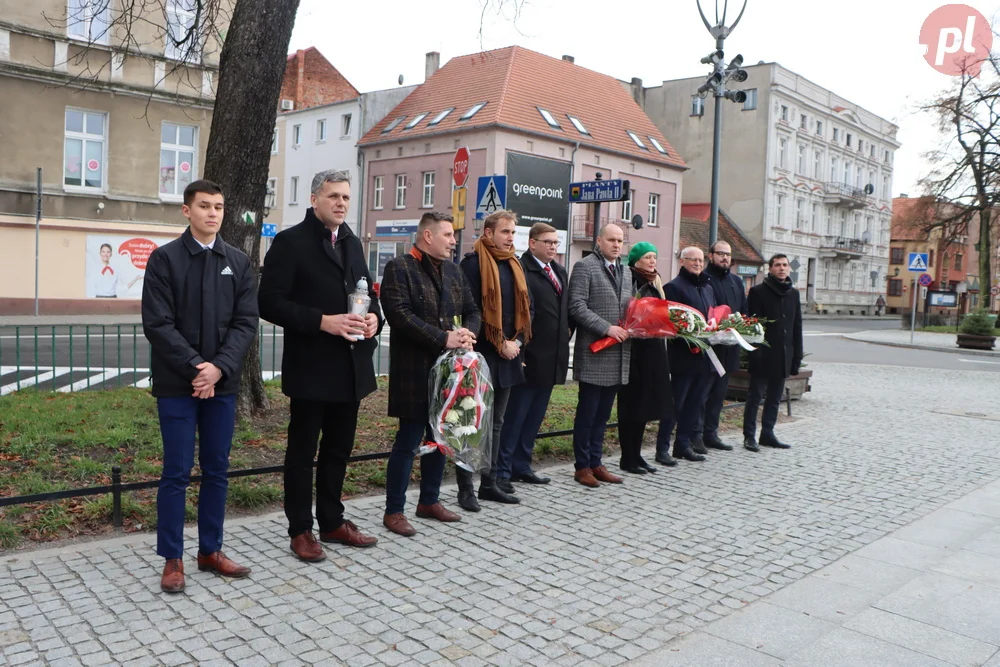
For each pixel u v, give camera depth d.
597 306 6.36
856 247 58.53
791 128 51.25
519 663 3.35
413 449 5.05
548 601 4.03
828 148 56.41
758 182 49.34
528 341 5.84
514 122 33.28
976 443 8.79
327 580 4.21
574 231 36.97
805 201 54.03
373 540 4.79
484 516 5.50
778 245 51.03
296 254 4.38
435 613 3.83
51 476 5.51
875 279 61.66
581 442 6.46
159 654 3.32
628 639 3.61
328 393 4.40
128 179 22.44
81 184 21.88
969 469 7.46
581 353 6.44
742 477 6.90
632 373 6.61
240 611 3.78
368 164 38.22
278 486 5.63
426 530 5.14
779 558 4.81
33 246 21.12
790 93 50.34
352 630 3.61
